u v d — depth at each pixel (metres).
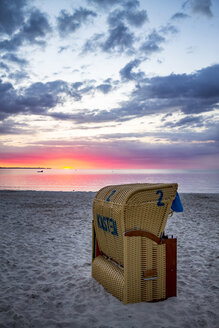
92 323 3.15
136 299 3.56
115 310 3.40
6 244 6.42
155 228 3.64
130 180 65.25
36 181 58.84
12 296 3.83
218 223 9.48
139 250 3.53
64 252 5.98
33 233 7.65
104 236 4.15
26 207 12.82
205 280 4.50
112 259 4.11
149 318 3.24
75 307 3.54
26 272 4.77
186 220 10.04
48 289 4.08
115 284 3.72
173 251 3.70
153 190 3.52
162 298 3.66
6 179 68.25
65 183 51.09
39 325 3.13
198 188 40.47
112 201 3.73
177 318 3.26
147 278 3.57
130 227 3.50
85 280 4.41
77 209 12.42
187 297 3.82
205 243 6.82
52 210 12.04
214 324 3.17
